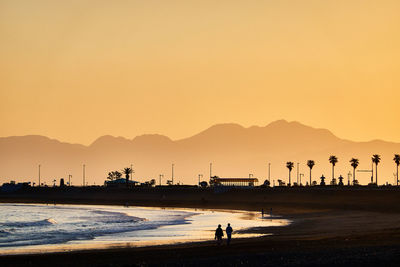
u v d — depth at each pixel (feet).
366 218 625.00
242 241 400.26
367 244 345.72
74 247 401.70
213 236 467.11
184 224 604.49
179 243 410.11
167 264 297.53
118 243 423.64
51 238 469.57
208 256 321.93
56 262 318.04
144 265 297.53
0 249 396.16
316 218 652.89
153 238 458.09
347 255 299.58
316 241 374.63
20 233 520.01
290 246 351.46
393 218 613.11
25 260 326.44
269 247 350.84
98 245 411.54
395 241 358.02
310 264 279.69
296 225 556.51
